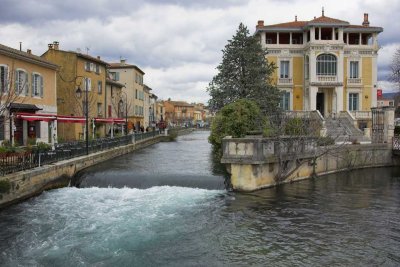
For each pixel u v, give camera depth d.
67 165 23.16
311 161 26.05
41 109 32.28
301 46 49.50
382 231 14.88
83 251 12.97
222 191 21.02
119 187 22.28
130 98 65.62
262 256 12.55
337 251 12.91
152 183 22.34
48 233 14.63
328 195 20.84
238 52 38.06
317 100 51.28
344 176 27.42
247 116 27.28
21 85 30.34
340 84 47.69
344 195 20.94
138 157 34.41
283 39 50.78
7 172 18.55
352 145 31.00
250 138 20.97
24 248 13.22
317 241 13.82
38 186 20.25
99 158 29.36
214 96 38.66
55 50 43.44
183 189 21.39
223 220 16.16
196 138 72.62
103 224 15.65
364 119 47.97
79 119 33.50
